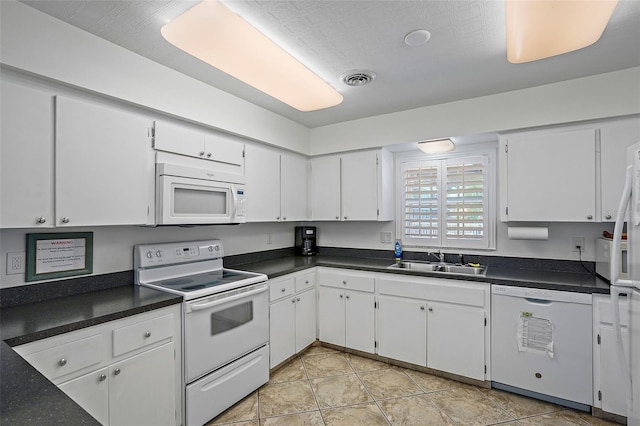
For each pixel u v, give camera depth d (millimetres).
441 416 2045
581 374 2051
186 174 2127
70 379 1386
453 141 2895
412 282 2639
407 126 2932
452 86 2402
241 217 2521
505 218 2492
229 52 1733
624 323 1909
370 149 3172
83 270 1936
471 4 1474
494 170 2914
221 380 2049
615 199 2129
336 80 2281
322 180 3445
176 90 2123
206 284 2137
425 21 1602
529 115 2410
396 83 2344
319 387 2395
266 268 2803
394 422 1991
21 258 1698
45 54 1519
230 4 1441
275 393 2314
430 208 3215
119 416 1548
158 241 2350
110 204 1786
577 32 1490
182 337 1853
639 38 1737
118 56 1812
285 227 3676
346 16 1550
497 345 2316
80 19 1571
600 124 2197
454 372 2465
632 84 2088
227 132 2541
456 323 2457
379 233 3471
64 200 1599
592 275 2379
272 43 1697
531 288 2197
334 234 3732
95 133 1729
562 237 2578
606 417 1989
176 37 1583
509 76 2229
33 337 1270
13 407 712
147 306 1670
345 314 2971
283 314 2682
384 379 2506
